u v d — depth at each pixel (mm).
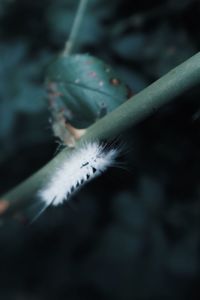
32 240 876
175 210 664
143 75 592
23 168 763
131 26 613
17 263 918
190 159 634
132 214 695
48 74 301
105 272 798
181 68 241
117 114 253
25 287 942
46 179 285
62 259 872
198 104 578
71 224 802
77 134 265
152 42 596
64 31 655
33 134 711
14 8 675
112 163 253
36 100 643
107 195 727
